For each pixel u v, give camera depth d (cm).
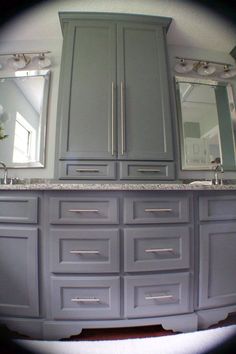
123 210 88
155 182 121
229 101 160
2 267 88
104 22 133
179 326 89
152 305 89
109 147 120
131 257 87
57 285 86
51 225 87
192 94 158
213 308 94
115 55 129
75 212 87
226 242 96
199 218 94
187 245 91
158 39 134
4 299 87
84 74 126
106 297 87
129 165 121
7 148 143
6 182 132
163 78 130
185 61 160
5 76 151
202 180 149
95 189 86
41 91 149
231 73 161
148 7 131
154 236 89
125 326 87
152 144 123
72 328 86
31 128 145
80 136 120
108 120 122
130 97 126
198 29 146
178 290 91
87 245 87
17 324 86
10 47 155
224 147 154
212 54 165
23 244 87
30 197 87
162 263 89
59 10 132
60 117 121
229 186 95
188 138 152
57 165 119
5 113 146
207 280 93
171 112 128
